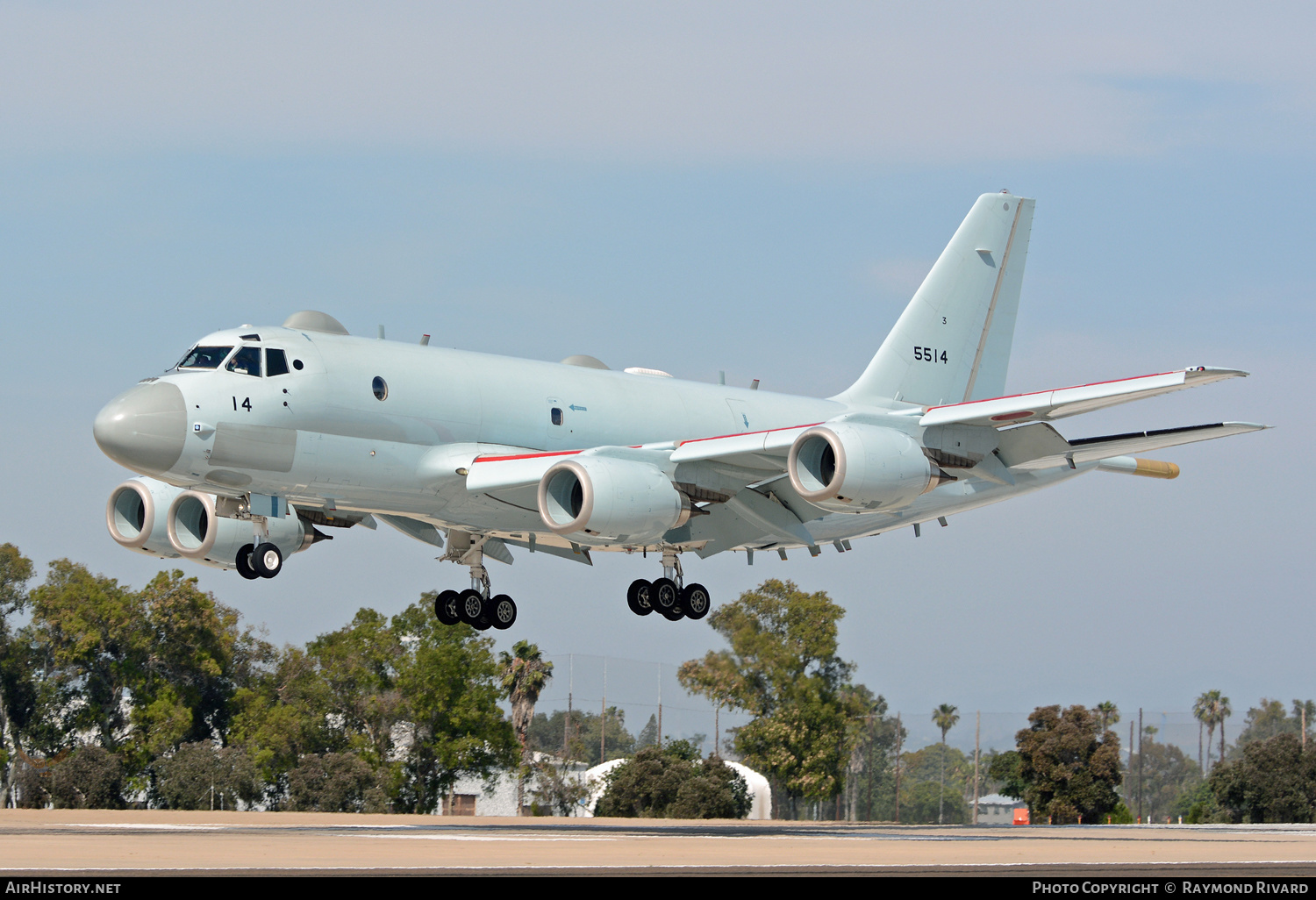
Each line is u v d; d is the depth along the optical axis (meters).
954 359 96.25
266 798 172.38
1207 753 172.25
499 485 68.94
